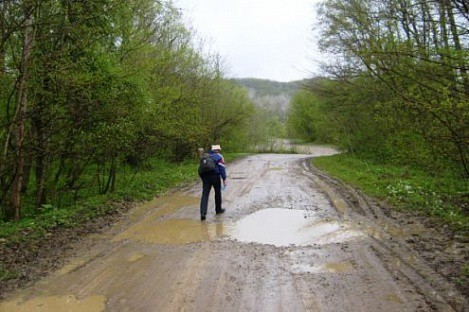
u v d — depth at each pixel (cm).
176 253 674
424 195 1080
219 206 996
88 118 1046
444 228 765
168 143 1945
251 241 740
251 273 575
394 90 858
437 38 873
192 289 522
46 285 545
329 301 479
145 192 1320
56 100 970
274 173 1933
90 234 813
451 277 528
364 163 2131
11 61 934
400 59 836
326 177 1694
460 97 761
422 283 517
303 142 6681
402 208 959
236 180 1659
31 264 631
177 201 1187
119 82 1036
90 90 985
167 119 1538
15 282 557
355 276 552
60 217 919
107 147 1203
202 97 2588
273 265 607
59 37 967
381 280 534
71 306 481
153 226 872
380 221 866
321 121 3198
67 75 923
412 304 461
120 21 1107
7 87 952
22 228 838
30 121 1013
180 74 1984
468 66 753
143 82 1150
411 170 1620
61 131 1086
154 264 621
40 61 923
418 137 979
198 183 1630
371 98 1914
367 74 1498
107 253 682
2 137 974
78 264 628
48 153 1034
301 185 1455
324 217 923
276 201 1130
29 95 973
